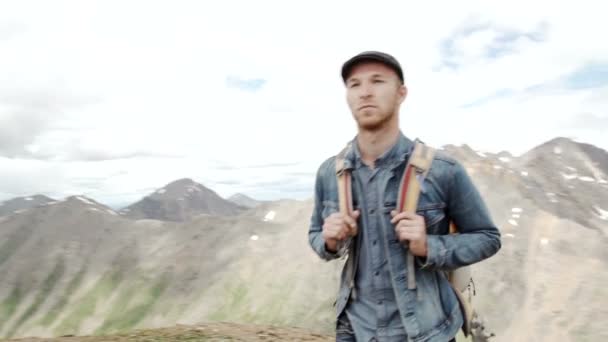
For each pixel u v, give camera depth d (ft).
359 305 9.22
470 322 9.50
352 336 9.49
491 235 8.96
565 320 520.83
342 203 9.15
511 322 536.83
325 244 9.33
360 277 9.21
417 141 9.32
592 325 500.33
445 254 8.52
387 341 8.84
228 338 30.12
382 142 9.07
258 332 32.09
